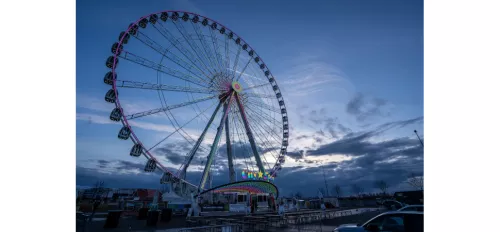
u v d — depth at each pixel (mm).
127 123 36656
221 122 46594
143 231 20641
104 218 30094
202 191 39969
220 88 49156
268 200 52375
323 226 24812
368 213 42281
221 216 32062
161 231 20594
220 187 39906
